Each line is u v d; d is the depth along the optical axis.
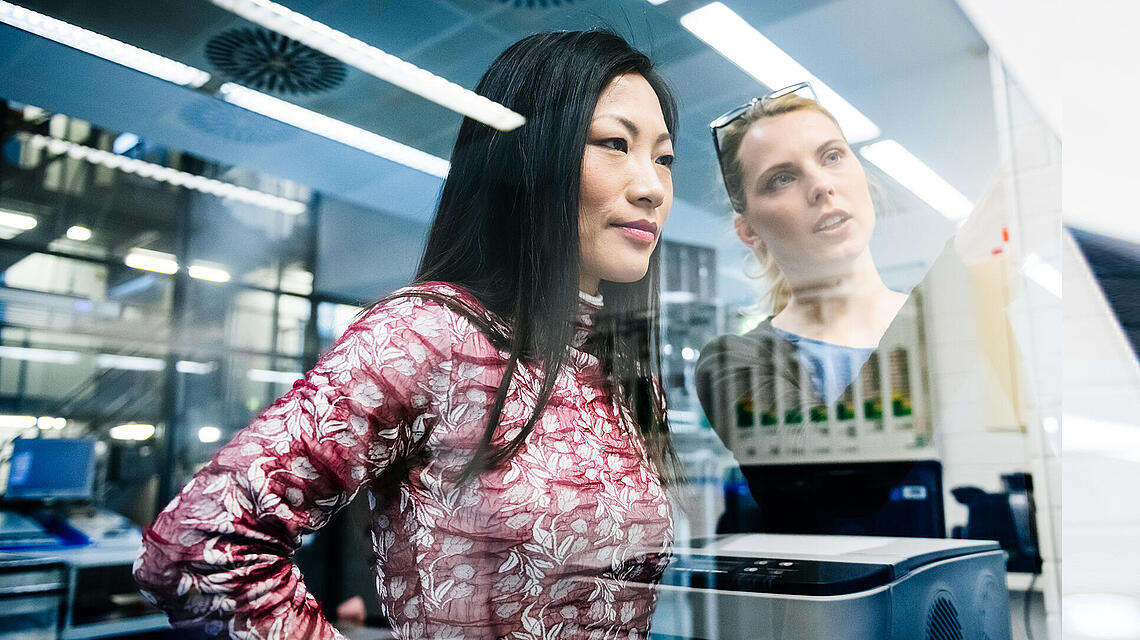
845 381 0.88
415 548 0.60
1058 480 0.82
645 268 0.82
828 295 0.89
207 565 0.49
